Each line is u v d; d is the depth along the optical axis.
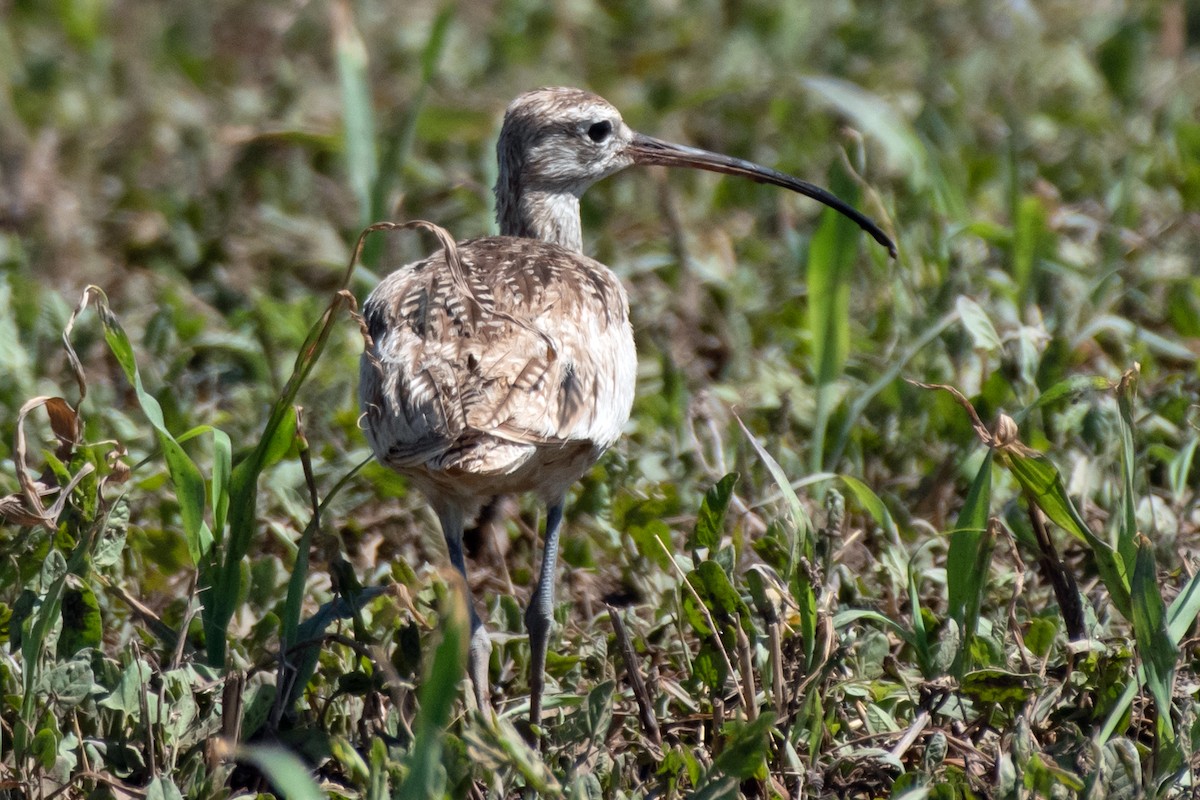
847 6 21.31
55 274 16.08
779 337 14.23
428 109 17.97
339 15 14.24
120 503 8.95
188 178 17.80
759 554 9.58
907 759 8.38
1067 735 8.11
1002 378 11.71
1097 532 10.66
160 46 21.23
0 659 8.53
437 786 7.12
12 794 7.87
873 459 12.25
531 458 9.19
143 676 8.22
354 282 13.89
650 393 13.38
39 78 19.92
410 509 11.61
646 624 10.16
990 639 8.55
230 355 14.41
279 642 9.04
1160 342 12.89
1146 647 7.82
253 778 8.35
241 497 8.92
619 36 21.33
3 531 10.40
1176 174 16.27
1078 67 19.22
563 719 8.60
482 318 9.30
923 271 13.65
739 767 7.36
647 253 16.31
